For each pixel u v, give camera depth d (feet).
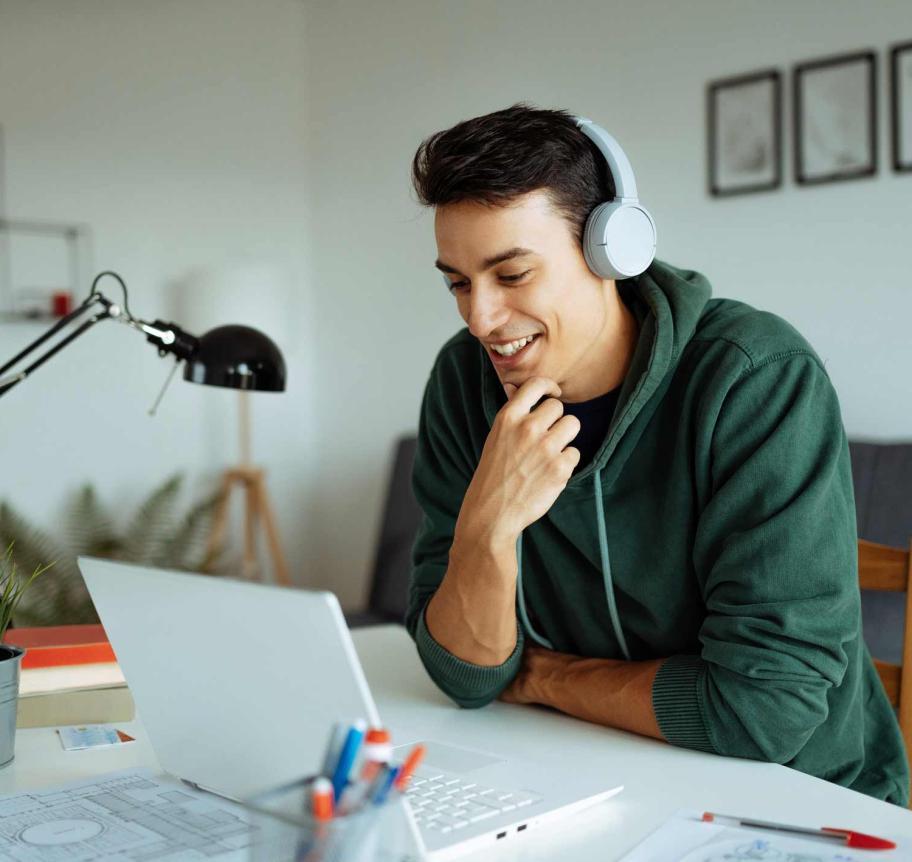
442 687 3.91
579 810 2.88
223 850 2.53
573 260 3.49
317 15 13.66
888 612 7.44
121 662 3.03
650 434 3.79
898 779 4.02
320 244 13.80
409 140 12.45
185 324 12.54
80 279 12.22
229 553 13.39
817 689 3.34
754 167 9.30
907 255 8.39
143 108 12.62
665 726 3.47
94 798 2.92
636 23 10.12
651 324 3.75
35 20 11.85
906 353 8.45
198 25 13.01
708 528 3.56
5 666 3.25
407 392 12.66
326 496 13.94
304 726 2.44
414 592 4.47
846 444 3.66
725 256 9.59
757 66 9.25
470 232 3.33
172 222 12.87
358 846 1.95
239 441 13.47
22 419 11.83
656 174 10.07
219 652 2.59
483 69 11.56
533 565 4.17
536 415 3.61
